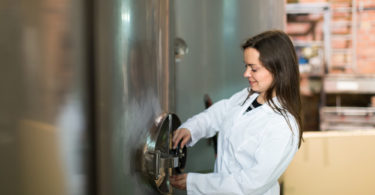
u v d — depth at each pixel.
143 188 0.91
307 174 1.89
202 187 0.94
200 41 1.49
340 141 1.91
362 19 4.61
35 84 0.72
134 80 0.85
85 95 0.76
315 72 4.55
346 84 4.23
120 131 0.83
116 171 0.83
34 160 0.73
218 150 1.10
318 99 4.59
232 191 0.92
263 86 0.97
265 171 0.91
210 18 1.50
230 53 1.54
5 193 0.72
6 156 0.71
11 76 0.70
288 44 0.97
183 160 1.10
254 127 0.98
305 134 1.94
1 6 0.68
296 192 1.89
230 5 1.52
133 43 0.83
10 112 0.70
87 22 0.75
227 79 1.55
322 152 1.90
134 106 0.85
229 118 1.08
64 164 0.76
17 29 0.69
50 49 0.72
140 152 0.88
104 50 0.78
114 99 0.81
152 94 0.91
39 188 0.75
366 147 1.93
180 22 1.45
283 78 0.96
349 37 4.64
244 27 1.55
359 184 1.93
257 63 0.95
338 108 4.55
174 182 0.96
